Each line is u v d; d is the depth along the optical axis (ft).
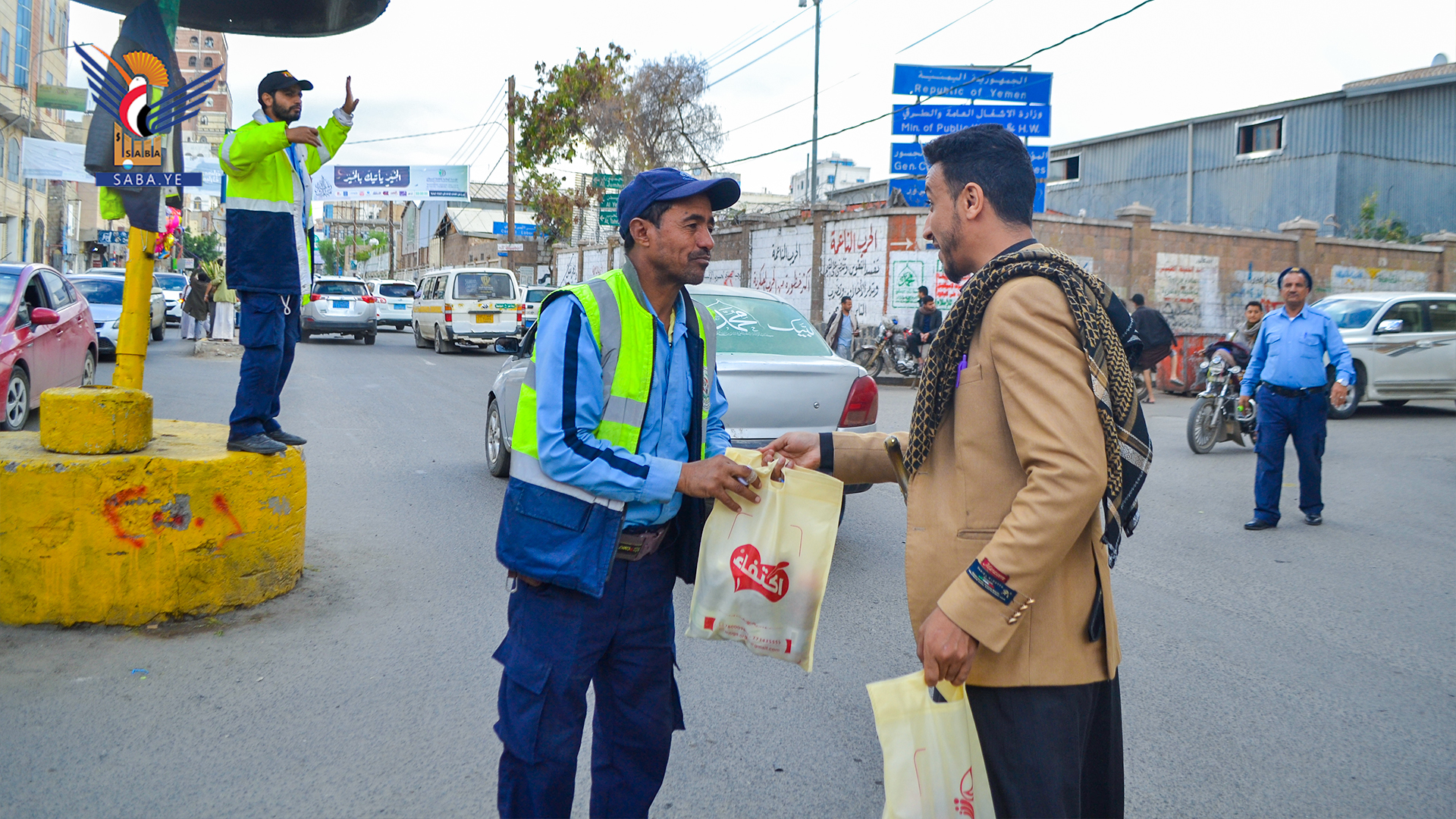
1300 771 10.72
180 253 120.88
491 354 75.46
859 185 108.99
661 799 9.91
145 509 13.88
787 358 21.18
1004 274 5.89
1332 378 22.97
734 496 7.11
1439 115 90.58
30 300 32.19
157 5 14.76
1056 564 5.59
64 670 12.48
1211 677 13.48
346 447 30.66
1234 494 26.91
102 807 9.35
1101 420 5.68
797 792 10.10
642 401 7.12
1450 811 9.91
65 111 136.87
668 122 105.09
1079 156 110.11
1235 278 74.28
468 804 9.59
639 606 7.36
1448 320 46.96
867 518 23.17
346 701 11.87
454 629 14.51
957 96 71.31
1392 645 14.88
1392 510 24.88
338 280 81.71
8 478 13.50
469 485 25.32
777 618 7.05
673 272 7.08
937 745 5.86
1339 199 89.04
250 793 9.68
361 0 17.24
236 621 14.43
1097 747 6.50
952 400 6.20
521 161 115.44
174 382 44.24
